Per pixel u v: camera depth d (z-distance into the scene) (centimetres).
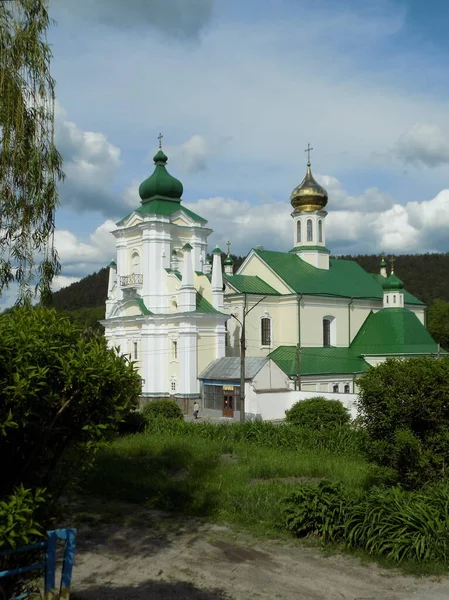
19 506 753
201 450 3094
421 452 1695
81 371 834
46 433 854
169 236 6431
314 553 1540
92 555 1534
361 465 2719
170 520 1883
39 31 1495
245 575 1377
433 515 1481
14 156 1439
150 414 4728
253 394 5347
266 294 6625
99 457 2866
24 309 937
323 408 4134
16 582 866
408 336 6700
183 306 6019
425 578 1345
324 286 6850
